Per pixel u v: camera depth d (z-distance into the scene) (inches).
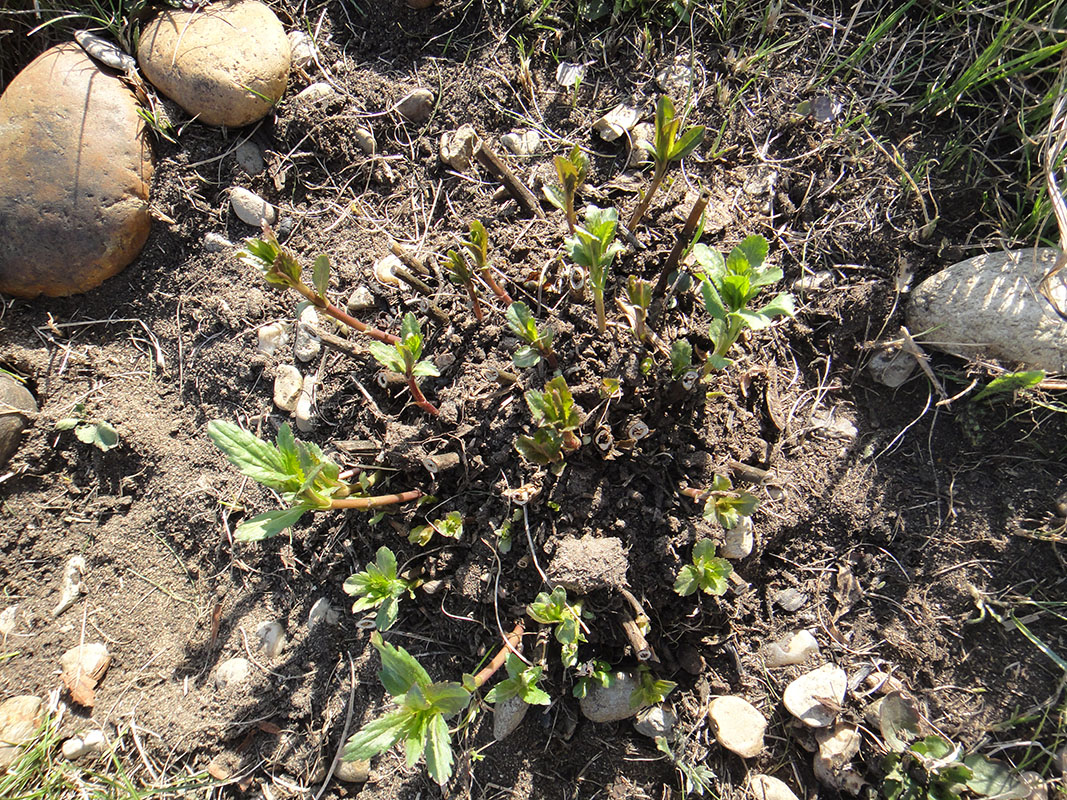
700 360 23.2
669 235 24.2
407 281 24.1
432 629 23.1
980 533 23.1
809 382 24.8
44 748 22.9
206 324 26.0
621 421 22.4
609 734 22.5
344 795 22.5
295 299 25.6
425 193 26.7
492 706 22.4
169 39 26.0
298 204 26.8
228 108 25.9
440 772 17.4
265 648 23.4
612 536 22.1
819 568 23.5
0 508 25.3
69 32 27.8
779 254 25.4
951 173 25.1
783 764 22.3
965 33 25.7
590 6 27.5
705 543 20.5
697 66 27.1
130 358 26.4
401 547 23.0
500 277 24.3
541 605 20.1
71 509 25.5
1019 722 21.8
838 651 22.8
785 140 26.4
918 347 23.9
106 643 24.3
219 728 22.9
